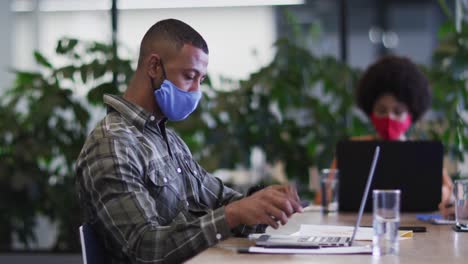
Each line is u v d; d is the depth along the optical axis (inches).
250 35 262.4
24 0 232.8
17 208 157.0
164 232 66.7
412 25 349.4
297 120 165.0
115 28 170.2
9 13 207.9
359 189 103.1
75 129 154.9
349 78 167.0
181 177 81.9
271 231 79.2
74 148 153.8
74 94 150.9
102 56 150.2
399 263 56.9
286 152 163.0
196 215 82.1
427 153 101.7
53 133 154.5
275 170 171.3
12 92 158.6
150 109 80.7
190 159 89.4
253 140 161.0
